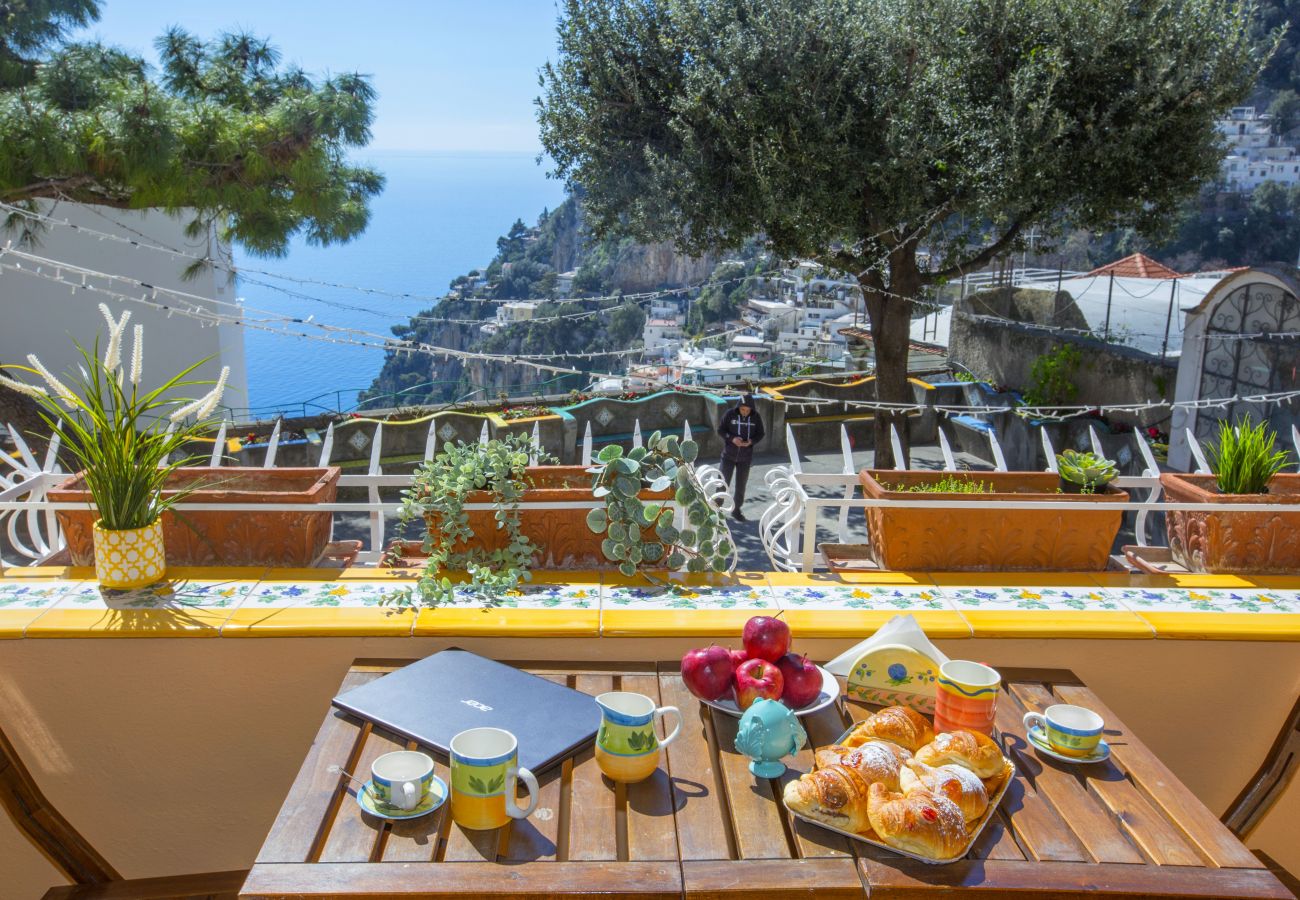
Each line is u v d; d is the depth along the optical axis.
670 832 1.91
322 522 3.31
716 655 2.38
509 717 2.29
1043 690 2.57
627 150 10.91
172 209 8.14
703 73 10.08
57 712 2.74
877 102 10.08
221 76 8.87
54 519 3.45
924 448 15.32
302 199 8.61
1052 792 2.07
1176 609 2.94
